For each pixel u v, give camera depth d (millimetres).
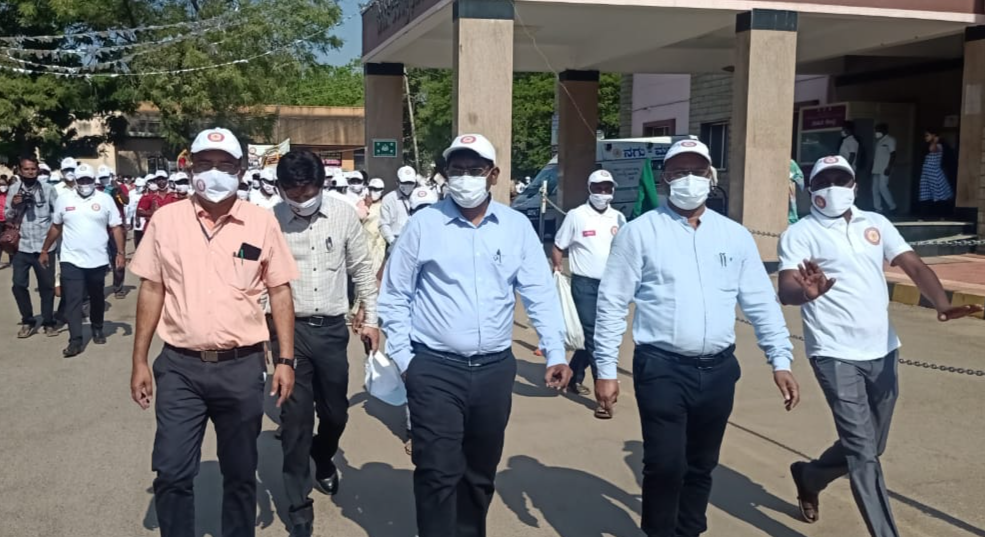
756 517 5000
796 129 23797
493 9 13914
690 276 4047
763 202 14648
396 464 5988
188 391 3945
